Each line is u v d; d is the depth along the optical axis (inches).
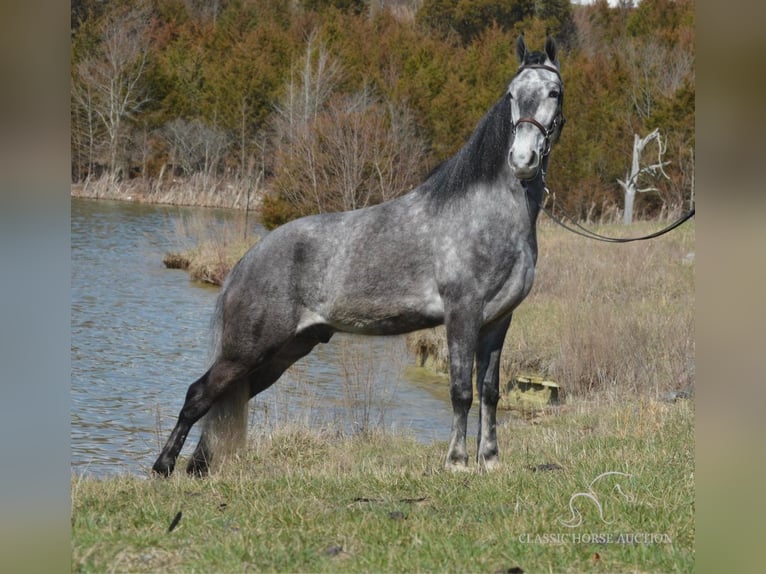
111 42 2129.7
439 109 1695.4
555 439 436.1
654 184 1550.2
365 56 2060.8
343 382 588.4
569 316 680.4
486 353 357.4
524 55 347.9
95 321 808.9
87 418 515.2
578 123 1684.3
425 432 510.0
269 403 551.2
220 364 364.2
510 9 2388.0
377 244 349.7
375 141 1207.6
